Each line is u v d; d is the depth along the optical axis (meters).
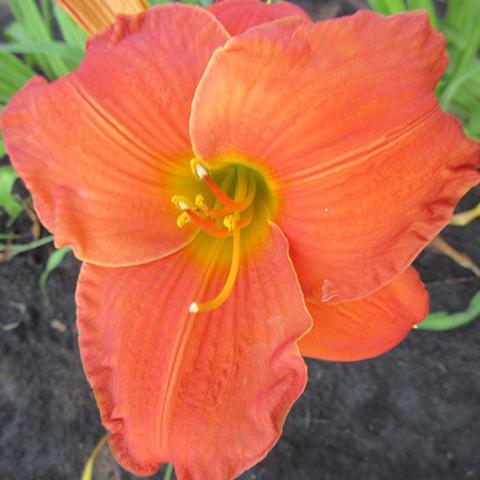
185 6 0.15
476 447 0.29
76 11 0.20
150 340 0.18
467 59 0.24
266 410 0.17
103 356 0.18
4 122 0.16
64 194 0.16
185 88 0.15
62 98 0.15
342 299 0.17
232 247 0.18
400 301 0.19
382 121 0.14
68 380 0.32
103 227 0.17
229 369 0.17
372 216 0.15
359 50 0.14
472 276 0.31
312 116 0.14
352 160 0.15
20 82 0.28
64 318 0.33
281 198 0.17
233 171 0.18
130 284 0.18
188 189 0.18
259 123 0.15
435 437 0.30
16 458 0.31
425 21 0.14
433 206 0.15
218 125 0.15
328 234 0.16
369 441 0.30
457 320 0.25
